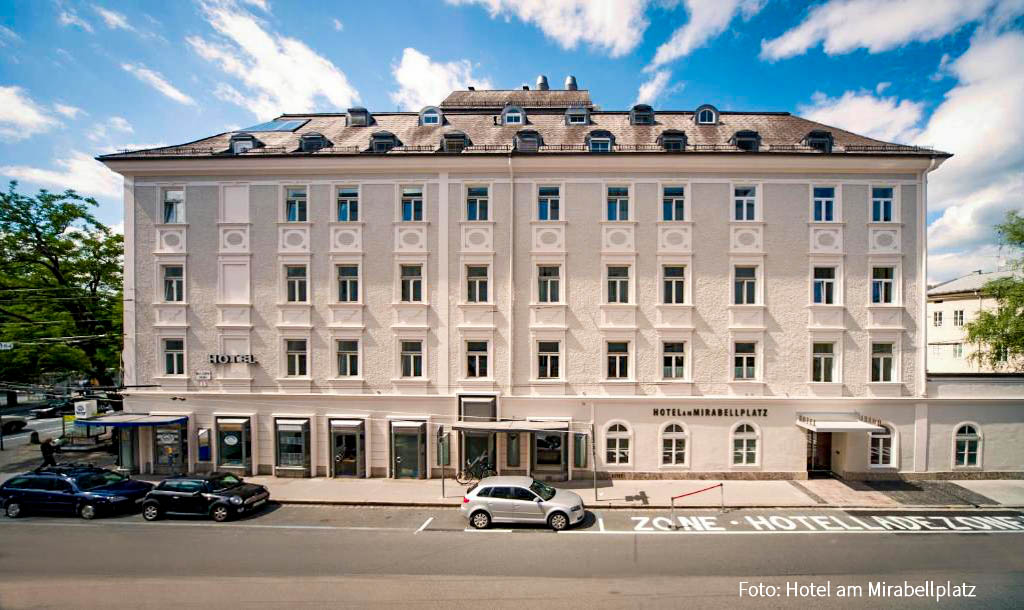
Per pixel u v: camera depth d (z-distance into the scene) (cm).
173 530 1382
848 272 1839
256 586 1036
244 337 1919
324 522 1451
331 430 1894
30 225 2378
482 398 1853
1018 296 2139
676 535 1330
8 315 2406
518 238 1880
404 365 1917
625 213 1891
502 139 2045
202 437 1916
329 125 2297
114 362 2631
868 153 1798
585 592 1003
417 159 1867
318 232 1912
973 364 2972
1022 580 1065
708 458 1842
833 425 1717
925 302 1827
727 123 2180
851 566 1131
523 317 1873
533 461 1856
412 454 1886
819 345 1858
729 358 1844
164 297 1945
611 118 2247
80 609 940
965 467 1827
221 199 1927
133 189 1936
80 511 1475
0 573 1107
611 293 1886
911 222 1841
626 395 1848
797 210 1844
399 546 1259
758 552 1213
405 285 1920
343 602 965
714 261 1852
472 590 1014
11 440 2719
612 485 1772
